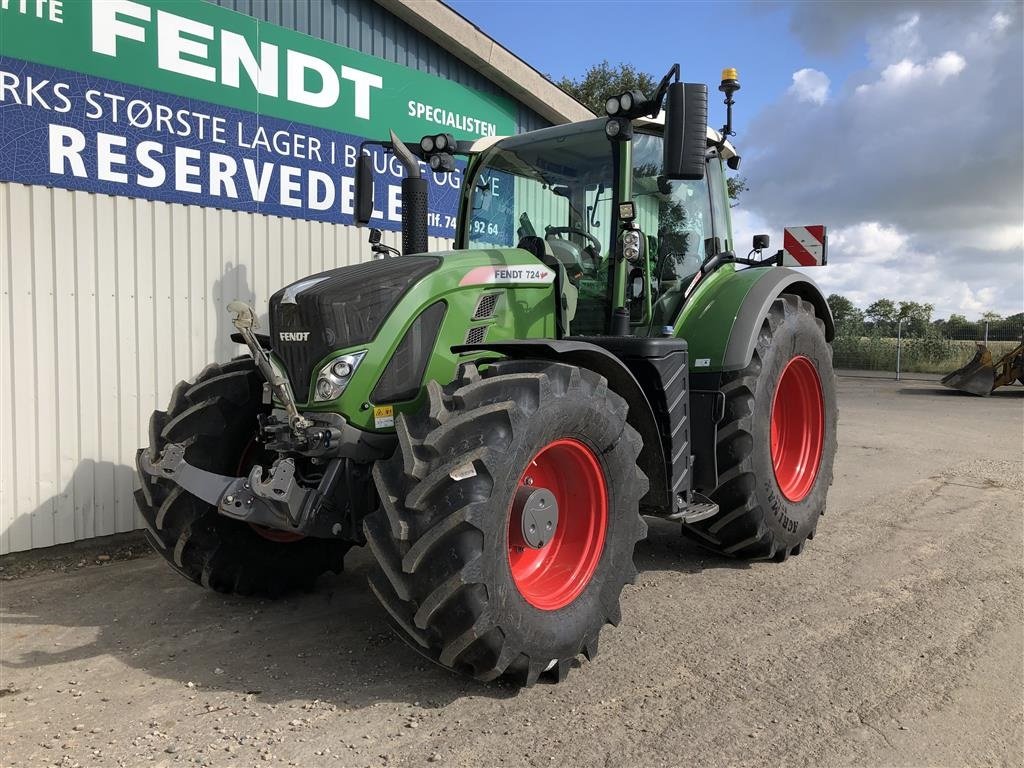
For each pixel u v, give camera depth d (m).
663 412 3.62
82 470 4.63
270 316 3.26
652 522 5.43
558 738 2.56
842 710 2.75
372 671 3.08
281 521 2.98
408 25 6.52
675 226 4.38
